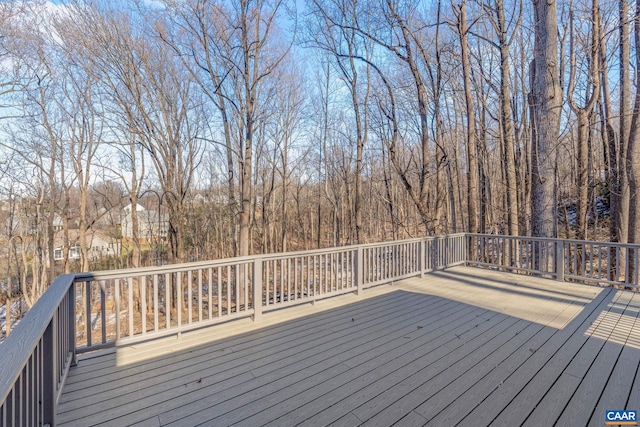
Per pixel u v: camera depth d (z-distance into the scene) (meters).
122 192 17.64
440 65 9.74
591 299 4.68
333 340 3.34
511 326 3.68
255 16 10.27
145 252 19.66
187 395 2.33
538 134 6.84
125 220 18.52
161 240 18.95
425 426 1.97
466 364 2.78
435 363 2.80
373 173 20.94
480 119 12.25
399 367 2.74
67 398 2.29
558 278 5.81
